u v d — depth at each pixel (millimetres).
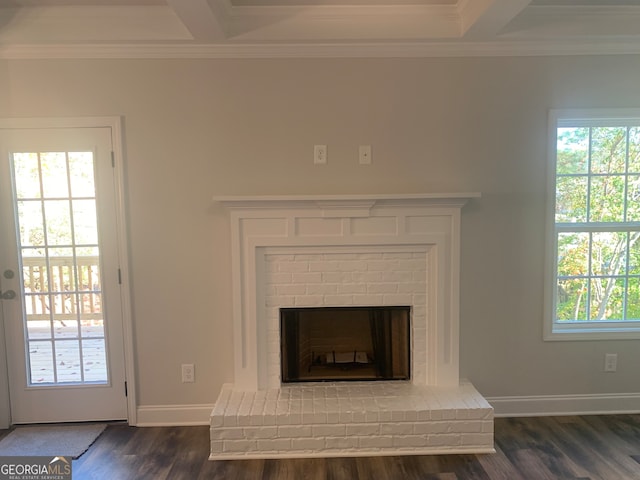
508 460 2354
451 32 2490
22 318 2715
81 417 2777
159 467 2334
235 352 2672
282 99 2654
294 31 2465
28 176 2660
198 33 2379
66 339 2750
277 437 2408
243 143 2670
